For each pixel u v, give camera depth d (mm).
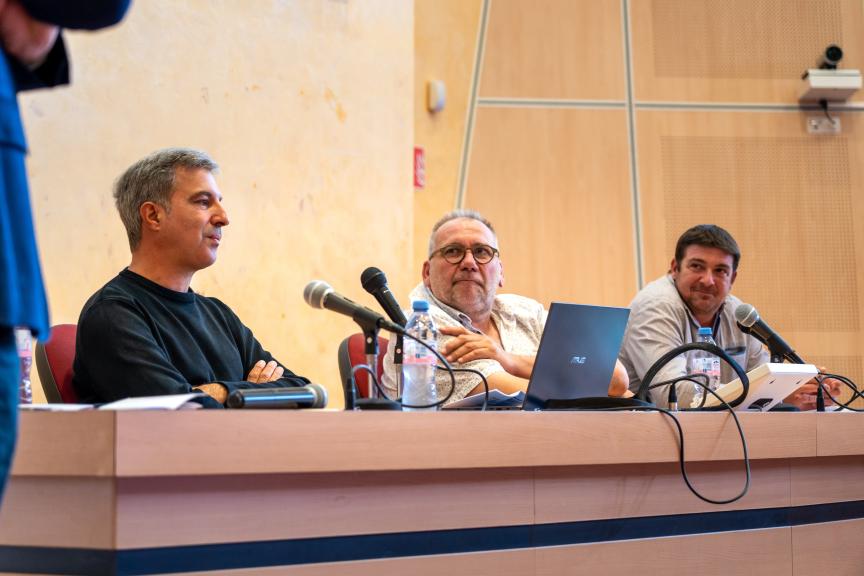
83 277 3279
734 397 2285
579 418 1813
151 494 1381
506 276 4668
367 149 4070
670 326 3277
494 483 1724
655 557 1934
